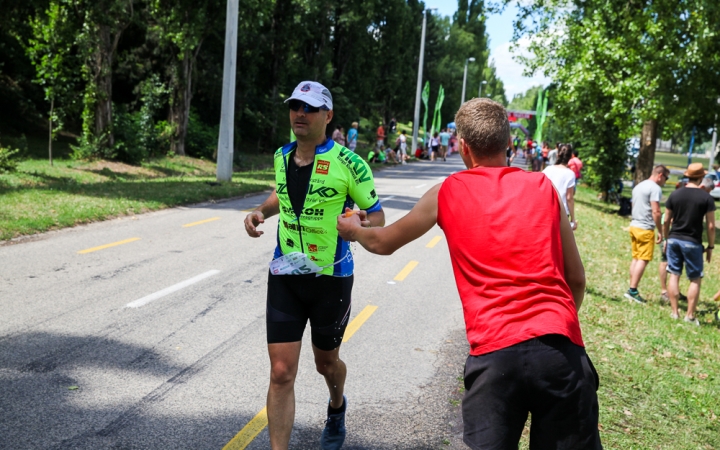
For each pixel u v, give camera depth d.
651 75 18.92
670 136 20.16
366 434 4.30
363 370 5.49
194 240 10.73
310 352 5.84
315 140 3.50
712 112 19.89
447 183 2.63
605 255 13.30
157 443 3.96
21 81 31.39
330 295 3.51
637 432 4.66
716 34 17.92
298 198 3.50
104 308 6.67
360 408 4.71
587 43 20.64
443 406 4.84
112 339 5.77
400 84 63.12
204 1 26.64
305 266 3.40
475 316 2.44
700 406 5.39
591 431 2.32
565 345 2.32
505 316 2.37
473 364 2.41
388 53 54.28
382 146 39.00
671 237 9.01
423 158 47.09
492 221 2.49
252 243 10.73
